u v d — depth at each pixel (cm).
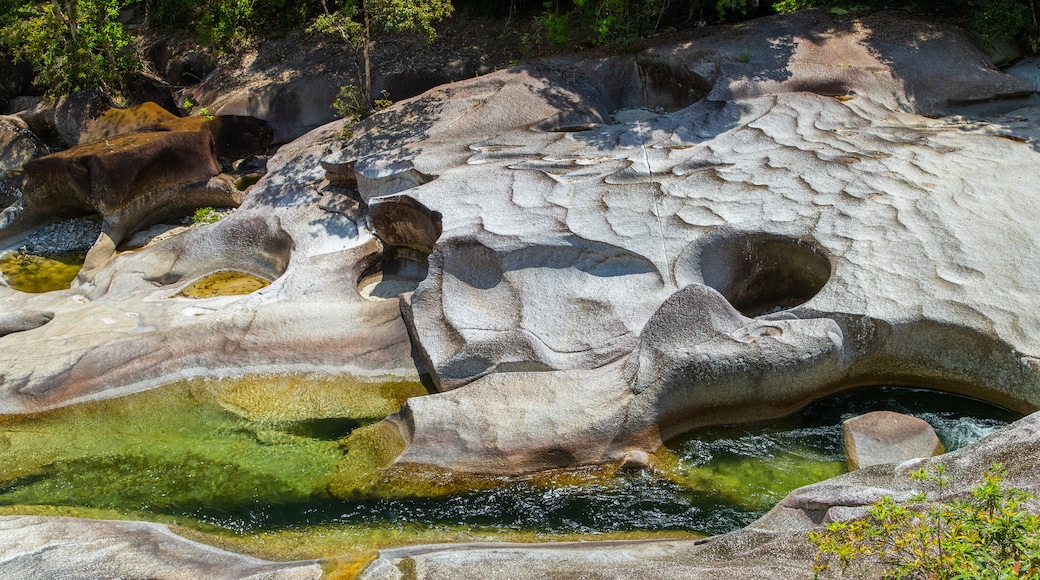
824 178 820
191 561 529
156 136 1074
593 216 797
